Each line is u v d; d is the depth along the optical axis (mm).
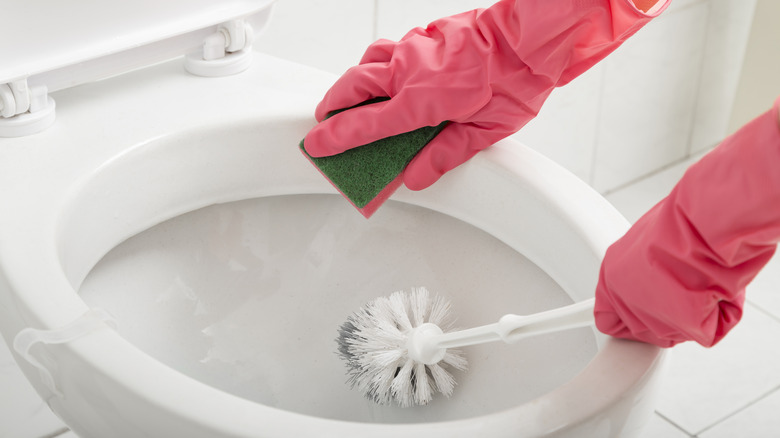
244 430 501
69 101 819
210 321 820
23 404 1067
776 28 1629
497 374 759
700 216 487
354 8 1146
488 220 794
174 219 819
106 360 541
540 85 729
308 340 849
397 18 1200
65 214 688
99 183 732
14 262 621
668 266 513
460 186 796
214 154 802
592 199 732
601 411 532
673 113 1682
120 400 531
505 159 769
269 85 865
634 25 677
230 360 816
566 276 731
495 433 510
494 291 803
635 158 1682
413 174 780
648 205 1650
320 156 786
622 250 547
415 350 721
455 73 729
